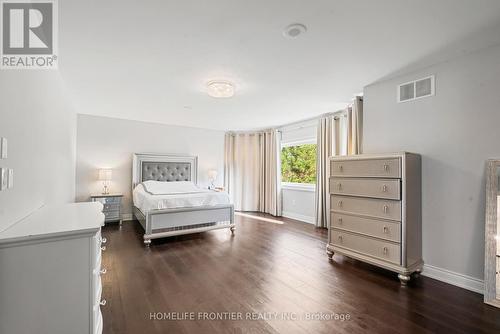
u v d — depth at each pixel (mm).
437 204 2320
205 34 1810
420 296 2016
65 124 2949
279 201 5531
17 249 1061
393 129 2664
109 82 2779
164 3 1459
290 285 2207
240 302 1921
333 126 4188
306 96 3318
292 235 3904
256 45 1971
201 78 2672
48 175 2082
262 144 5988
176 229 3695
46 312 1109
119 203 4344
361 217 2553
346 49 2035
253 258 2879
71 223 1298
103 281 2256
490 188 1964
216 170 5895
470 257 2117
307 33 1793
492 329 1599
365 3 1459
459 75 2182
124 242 3459
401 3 1456
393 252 2281
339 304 1898
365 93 2941
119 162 4695
